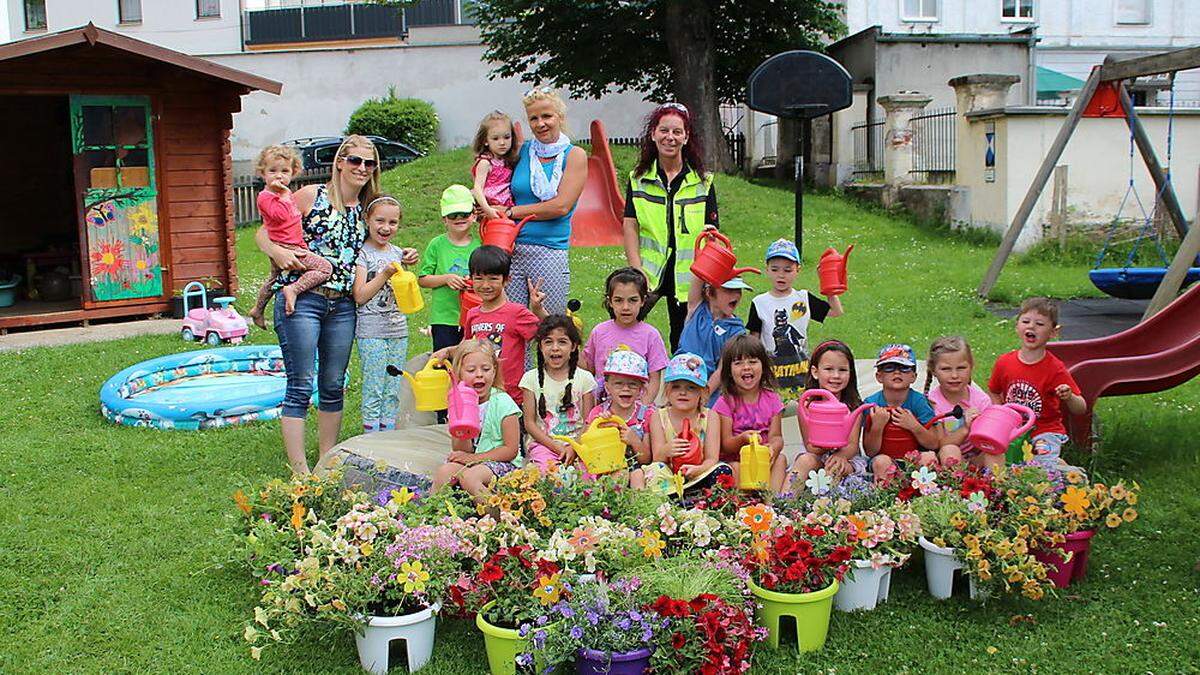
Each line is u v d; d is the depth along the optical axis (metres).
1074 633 3.82
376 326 6.11
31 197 14.74
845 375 4.97
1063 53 26.50
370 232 6.01
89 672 3.69
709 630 3.36
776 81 8.08
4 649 3.84
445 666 3.65
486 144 6.40
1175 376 5.64
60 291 12.95
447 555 3.80
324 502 4.60
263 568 4.18
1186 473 5.54
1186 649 3.68
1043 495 4.21
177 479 5.83
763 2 21.47
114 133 11.11
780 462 4.80
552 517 4.16
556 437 4.54
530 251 6.13
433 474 5.00
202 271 11.70
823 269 5.91
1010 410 4.42
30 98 14.46
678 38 20.75
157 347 9.82
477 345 4.93
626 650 3.35
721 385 5.02
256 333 10.45
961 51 20.62
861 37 20.72
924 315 9.91
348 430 6.95
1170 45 26.72
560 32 21.70
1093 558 4.48
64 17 33.97
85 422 7.18
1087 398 5.72
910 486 4.38
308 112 30.00
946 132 16.39
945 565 4.09
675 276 6.11
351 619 3.59
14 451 6.37
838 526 4.00
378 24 32.78
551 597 3.54
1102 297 11.09
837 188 19.28
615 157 20.22
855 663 3.66
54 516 5.21
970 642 3.78
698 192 6.12
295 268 5.51
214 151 11.64
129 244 11.28
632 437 4.79
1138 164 14.14
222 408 7.08
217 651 3.83
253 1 34.94
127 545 4.81
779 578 3.75
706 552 3.85
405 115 28.05
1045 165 10.32
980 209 14.88
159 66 11.13
